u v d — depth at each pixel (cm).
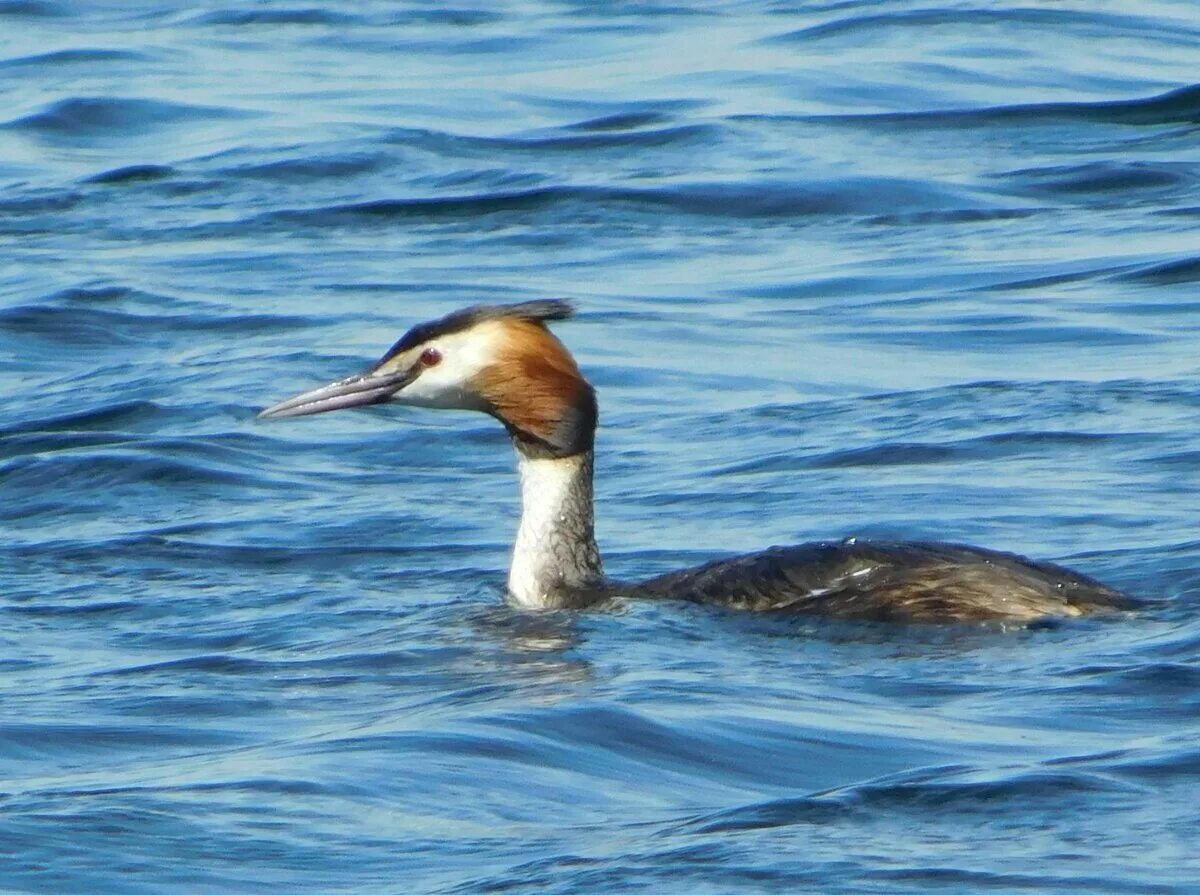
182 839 830
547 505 1255
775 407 1695
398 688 1052
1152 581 1225
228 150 2644
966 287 2048
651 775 905
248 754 940
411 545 1384
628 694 1009
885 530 1366
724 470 1532
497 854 813
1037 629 1107
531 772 905
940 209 2347
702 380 1788
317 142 2645
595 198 2414
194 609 1238
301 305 2059
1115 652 1053
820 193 2402
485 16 3400
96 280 2147
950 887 766
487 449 1636
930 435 1581
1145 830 814
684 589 1206
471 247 2272
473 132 2680
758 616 1159
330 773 902
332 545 1387
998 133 2617
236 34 3309
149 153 2659
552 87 2883
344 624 1195
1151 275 2052
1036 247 2183
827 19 3234
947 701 994
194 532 1422
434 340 1268
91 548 1387
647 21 3306
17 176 2569
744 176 2455
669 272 2153
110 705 1027
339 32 3300
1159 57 2980
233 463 1593
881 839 815
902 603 1135
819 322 1958
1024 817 832
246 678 1078
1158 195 2366
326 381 1809
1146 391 1672
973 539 1335
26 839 827
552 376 1257
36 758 947
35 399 1803
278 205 2434
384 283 2134
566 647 1121
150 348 1947
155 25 3391
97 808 861
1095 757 898
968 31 3109
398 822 849
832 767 907
